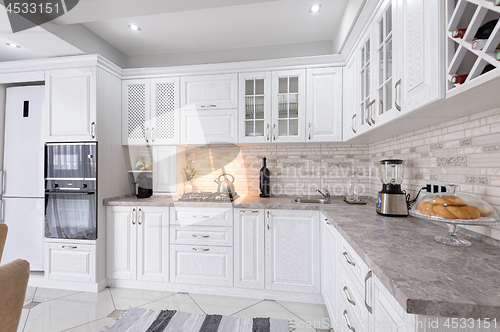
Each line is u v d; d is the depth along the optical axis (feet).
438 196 3.32
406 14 3.35
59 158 7.31
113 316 5.94
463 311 1.75
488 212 2.91
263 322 5.74
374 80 4.69
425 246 3.05
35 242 7.50
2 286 2.07
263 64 7.59
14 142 7.54
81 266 7.22
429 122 4.14
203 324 5.64
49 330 5.37
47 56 7.45
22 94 7.54
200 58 8.96
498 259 2.63
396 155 6.11
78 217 7.23
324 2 6.28
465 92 2.38
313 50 8.34
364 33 5.32
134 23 7.25
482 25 2.24
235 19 7.06
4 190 7.51
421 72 2.98
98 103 7.29
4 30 6.02
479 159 3.39
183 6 5.48
